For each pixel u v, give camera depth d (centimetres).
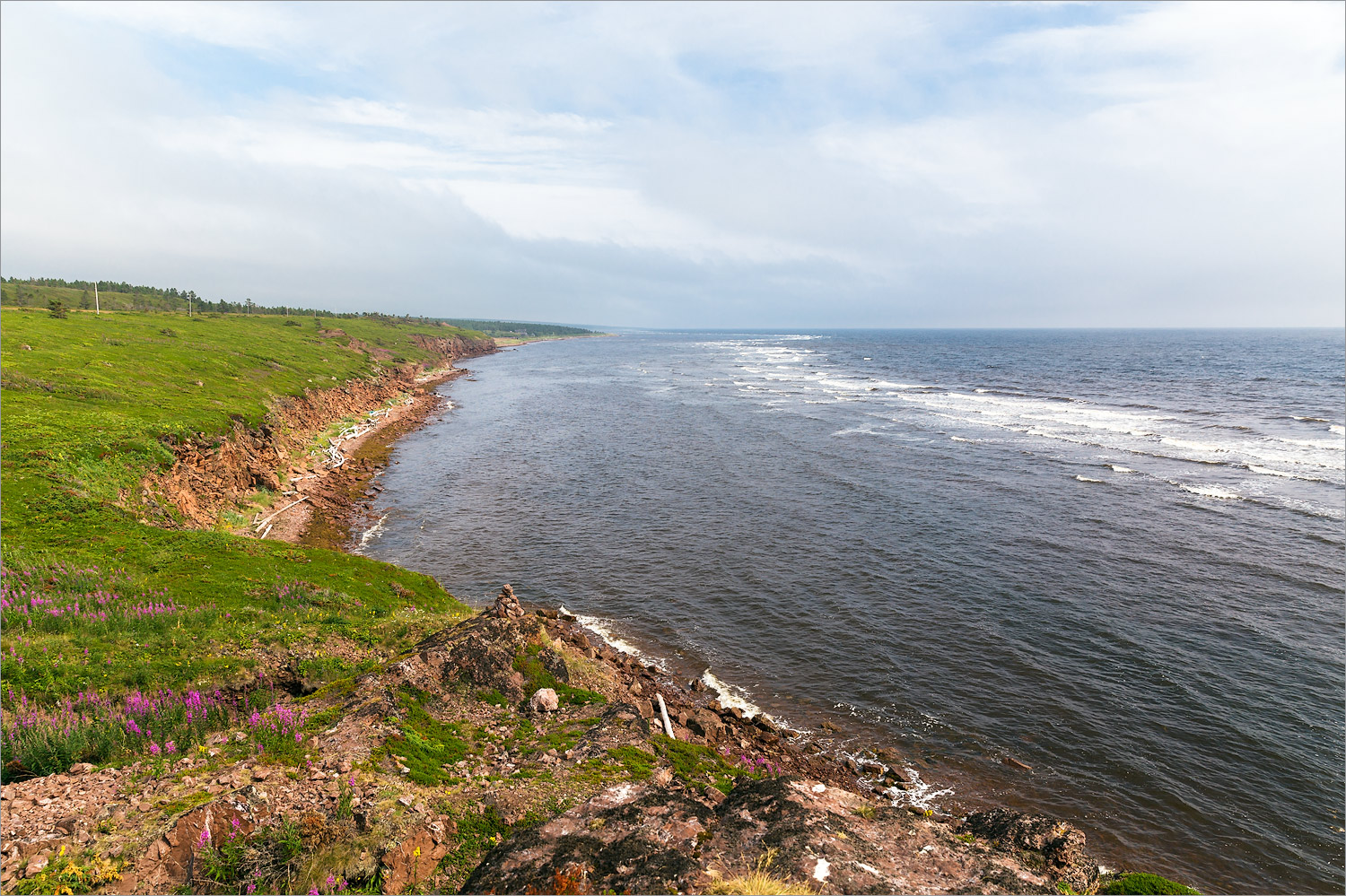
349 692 1485
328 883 862
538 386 13625
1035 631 2970
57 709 1344
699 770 1372
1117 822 1900
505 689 1617
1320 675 2569
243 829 927
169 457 3900
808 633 3014
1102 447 6600
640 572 3750
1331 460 5850
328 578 2848
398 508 5069
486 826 1038
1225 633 2900
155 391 5481
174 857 862
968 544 4038
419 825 978
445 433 8162
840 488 5344
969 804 1973
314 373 9219
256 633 2009
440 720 1432
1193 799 1984
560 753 1326
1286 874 1727
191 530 3134
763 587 3519
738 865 822
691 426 8350
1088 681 2589
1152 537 4053
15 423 3681
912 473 5744
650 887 756
